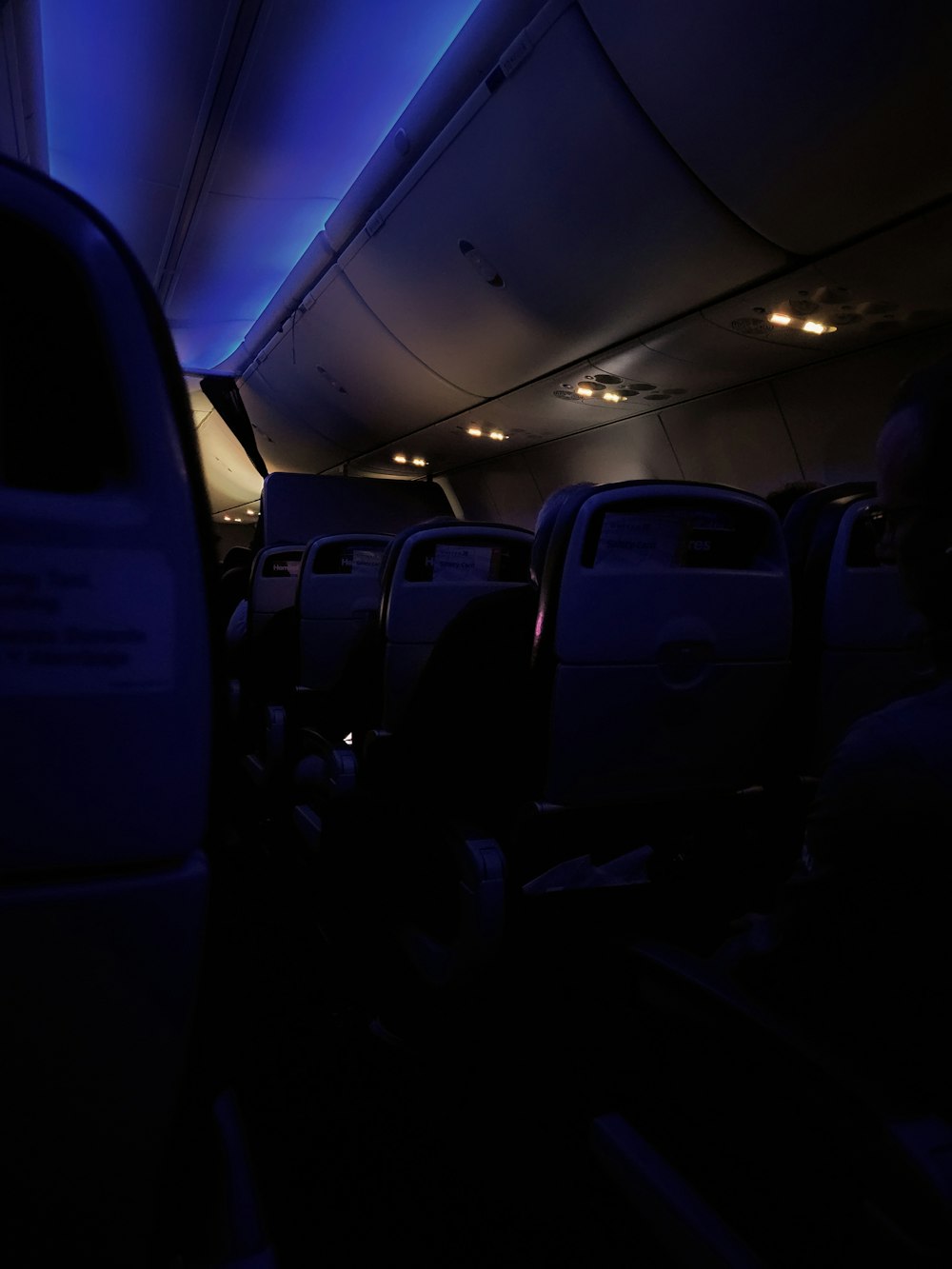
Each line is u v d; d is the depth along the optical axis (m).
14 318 0.53
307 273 7.25
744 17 2.92
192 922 0.60
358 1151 1.56
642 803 1.73
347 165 6.07
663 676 1.59
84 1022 0.58
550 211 4.52
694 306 4.69
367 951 2.31
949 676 0.72
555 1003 2.03
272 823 3.55
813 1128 0.81
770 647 1.67
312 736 3.03
